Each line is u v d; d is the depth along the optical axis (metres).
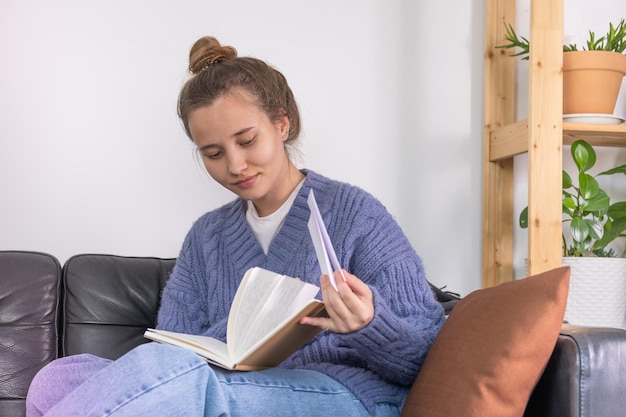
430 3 2.44
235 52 1.58
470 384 1.17
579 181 2.26
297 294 1.18
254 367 1.19
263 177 1.47
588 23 2.50
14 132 2.29
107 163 2.33
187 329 1.61
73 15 2.32
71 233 2.31
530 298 1.18
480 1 2.46
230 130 1.43
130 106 2.34
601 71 2.23
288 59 2.40
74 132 2.32
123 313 1.97
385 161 2.42
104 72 2.33
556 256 2.08
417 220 2.42
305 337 1.21
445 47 2.44
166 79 2.35
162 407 1.00
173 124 2.35
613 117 2.25
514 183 2.44
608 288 2.19
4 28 2.29
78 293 1.97
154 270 2.05
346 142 2.41
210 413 1.06
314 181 1.57
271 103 1.48
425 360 1.28
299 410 1.17
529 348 1.16
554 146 2.09
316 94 2.40
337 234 1.49
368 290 1.20
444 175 2.43
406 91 2.43
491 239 2.41
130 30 2.34
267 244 1.59
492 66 2.42
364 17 2.42
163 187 2.35
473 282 2.43
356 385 1.26
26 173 2.30
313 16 2.40
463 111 2.45
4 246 2.29
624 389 1.16
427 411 1.19
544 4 2.10
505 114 2.42
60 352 1.95
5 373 1.88
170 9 2.36
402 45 2.43
